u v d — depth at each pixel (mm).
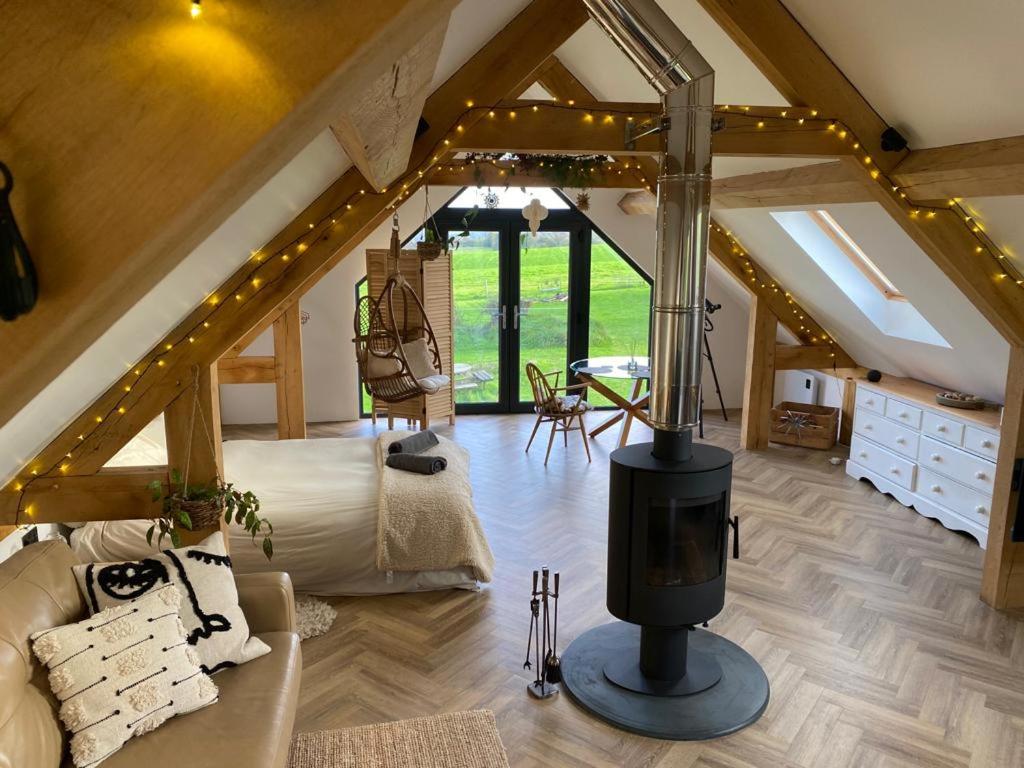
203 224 875
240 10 770
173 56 766
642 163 5891
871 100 3525
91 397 3133
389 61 933
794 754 3174
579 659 3783
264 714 2627
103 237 765
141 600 2742
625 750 3195
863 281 5641
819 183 4145
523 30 3584
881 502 6000
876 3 2863
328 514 4410
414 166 3549
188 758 2398
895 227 4137
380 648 3928
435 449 5305
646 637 3602
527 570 4809
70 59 752
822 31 3348
